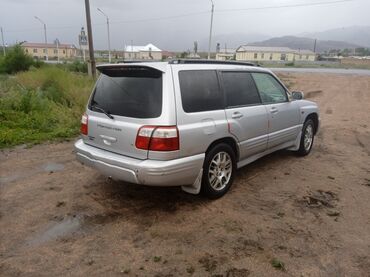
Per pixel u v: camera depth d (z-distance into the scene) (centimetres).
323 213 416
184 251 334
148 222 389
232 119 446
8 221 389
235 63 495
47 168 566
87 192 470
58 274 299
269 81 551
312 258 326
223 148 440
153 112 371
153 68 378
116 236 359
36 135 762
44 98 1041
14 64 2758
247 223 388
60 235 361
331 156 662
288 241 353
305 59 10450
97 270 305
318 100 1623
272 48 10350
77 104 1034
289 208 428
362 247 345
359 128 955
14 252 330
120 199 448
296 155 656
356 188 498
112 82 423
